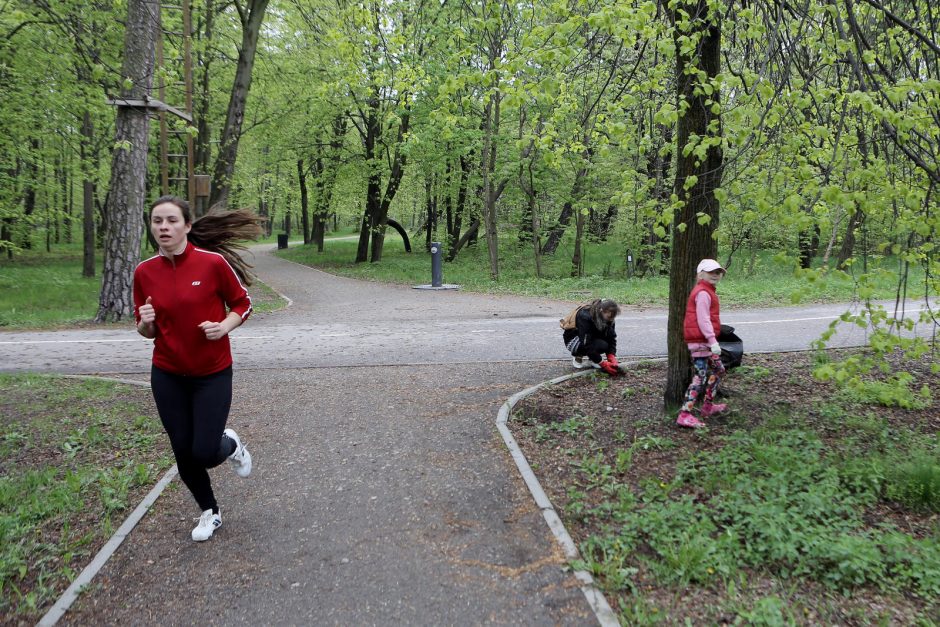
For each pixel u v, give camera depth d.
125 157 11.97
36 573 3.52
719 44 5.41
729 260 18.36
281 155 28.86
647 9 4.43
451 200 29.25
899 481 4.23
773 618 2.85
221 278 3.64
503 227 23.66
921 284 5.74
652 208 4.74
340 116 25.81
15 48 14.02
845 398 6.21
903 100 3.96
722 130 4.89
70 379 7.52
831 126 4.85
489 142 19.94
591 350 7.28
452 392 6.84
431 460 4.96
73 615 3.11
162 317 3.52
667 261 19.36
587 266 24.19
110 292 12.25
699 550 3.38
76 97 15.81
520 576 3.35
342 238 56.31
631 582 3.24
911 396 4.93
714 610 3.00
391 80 8.99
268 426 5.84
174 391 3.61
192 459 3.64
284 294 17.97
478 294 17.41
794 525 3.67
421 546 3.70
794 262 4.12
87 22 12.10
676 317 5.84
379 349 9.33
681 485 4.36
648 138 5.34
